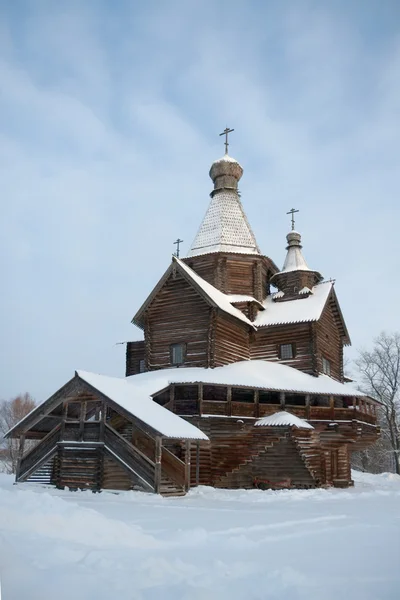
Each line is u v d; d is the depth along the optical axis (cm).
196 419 2827
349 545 1018
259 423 2903
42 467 2573
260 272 3916
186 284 3400
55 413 2548
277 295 3956
